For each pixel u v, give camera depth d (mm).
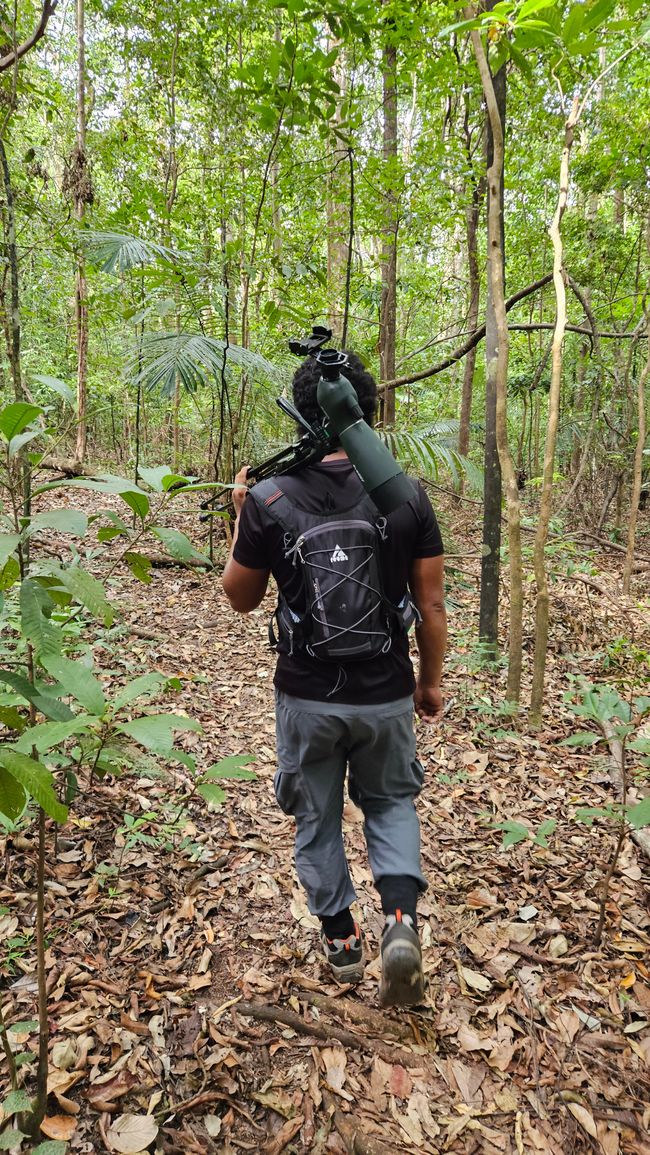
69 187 6109
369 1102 1524
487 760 3014
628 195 7086
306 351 1563
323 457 1481
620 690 3709
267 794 2660
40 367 8719
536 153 6715
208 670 3729
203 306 5137
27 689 1117
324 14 3625
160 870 2180
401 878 1555
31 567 1165
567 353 9336
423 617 1591
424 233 6531
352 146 4562
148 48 5543
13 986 1703
